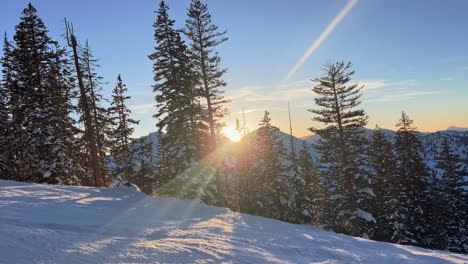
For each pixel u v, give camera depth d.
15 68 28.86
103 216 13.28
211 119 28.72
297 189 32.00
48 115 27.05
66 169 26.70
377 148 42.84
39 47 28.20
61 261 6.99
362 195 31.69
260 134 36.69
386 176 37.75
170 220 14.72
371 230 35.12
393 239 34.12
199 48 29.03
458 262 12.40
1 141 30.42
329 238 15.12
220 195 27.28
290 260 9.91
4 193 15.72
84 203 15.76
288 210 31.80
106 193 20.05
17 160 29.73
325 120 32.91
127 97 36.66
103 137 33.66
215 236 11.89
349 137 32.38
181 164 25.69
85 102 27.02
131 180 29.36
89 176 32.94
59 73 29.41
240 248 10.31
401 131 41.16
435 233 37.03
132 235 10.41
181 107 27.23
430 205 37.72
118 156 33.62
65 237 8.87
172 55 27.56
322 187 40.34
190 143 26.77
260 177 34.66
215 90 29.17
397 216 33.84
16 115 28.81
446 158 45.50
